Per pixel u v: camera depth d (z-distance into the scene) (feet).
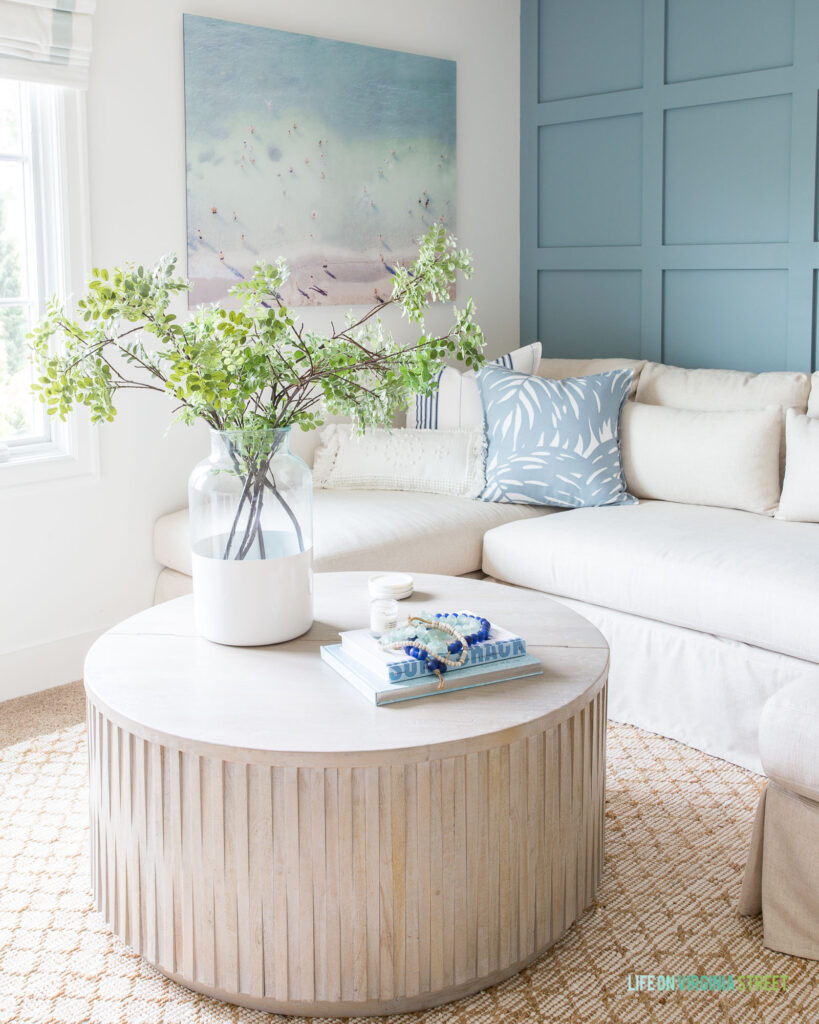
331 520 10.07
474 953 5.49
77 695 9.98
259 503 6.41
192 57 10.58
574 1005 5.61
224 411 6.21
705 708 8.51
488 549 10.23
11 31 8.96
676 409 10.93
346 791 5.12
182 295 10.84
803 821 5.94
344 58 11.93
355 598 7.46
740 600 8.17
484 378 11.45
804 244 11.59
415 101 12.78
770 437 10.16
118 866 5.74
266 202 11.42
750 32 11.80
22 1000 5.66
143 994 5.73
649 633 8.87
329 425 12.01
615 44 13.08
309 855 5.19
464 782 5.28
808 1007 5.60
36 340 6.23
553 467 10.77
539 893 5.70
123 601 10.78
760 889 6.28
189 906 5.43
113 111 10.07
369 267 12.58
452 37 13.20
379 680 5.79
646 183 12.95
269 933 5.30
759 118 11.84
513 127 14.17
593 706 5.96
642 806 7.68
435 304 13.46
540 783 5.58
